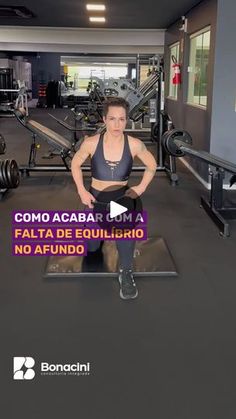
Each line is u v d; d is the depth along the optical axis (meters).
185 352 1.93
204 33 5.41
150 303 2.36
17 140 8.64
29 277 2.65
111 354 1.91
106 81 6.08
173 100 7.46
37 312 2.26
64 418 1.55
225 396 1.66
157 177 5.46
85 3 5.78
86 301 2.38
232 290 2.51
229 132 4.78
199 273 2.73
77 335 2.05
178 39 7.00
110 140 2.28
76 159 2.35
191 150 3.86
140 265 2.77
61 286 2.54
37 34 10.05
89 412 1.58
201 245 3.20
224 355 1.91
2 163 4.18
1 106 14.00
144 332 2.08
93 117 9.25
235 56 4.57
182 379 1.75
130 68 20.20
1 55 15.66
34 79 19.27
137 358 1.88
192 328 2.12
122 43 10.17
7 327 2.12
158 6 5.79
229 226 3.50
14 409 1.59
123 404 1.62
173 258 2.95
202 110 5.20
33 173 5.63
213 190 3.76
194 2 5.37
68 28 9.44
